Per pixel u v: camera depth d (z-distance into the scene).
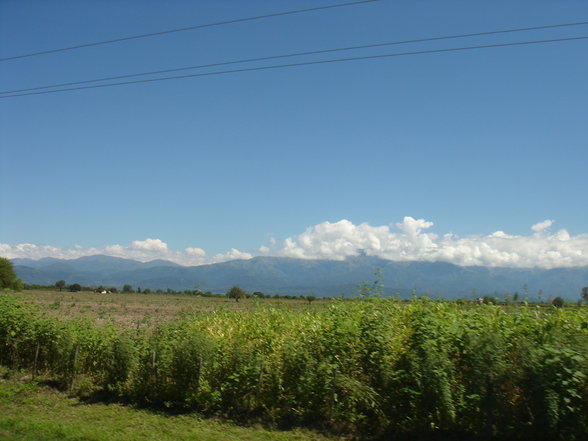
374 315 9.93
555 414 7.08
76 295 88.56
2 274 72.50
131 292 133.38
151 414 10.34
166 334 11.99
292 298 67.94
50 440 8.29
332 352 9.73
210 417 10.02
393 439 8.38
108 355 11.90
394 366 9.05
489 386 7.74
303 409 9.45
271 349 10.71
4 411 10.55
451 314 9.42
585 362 7.34
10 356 14.44
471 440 7.91
